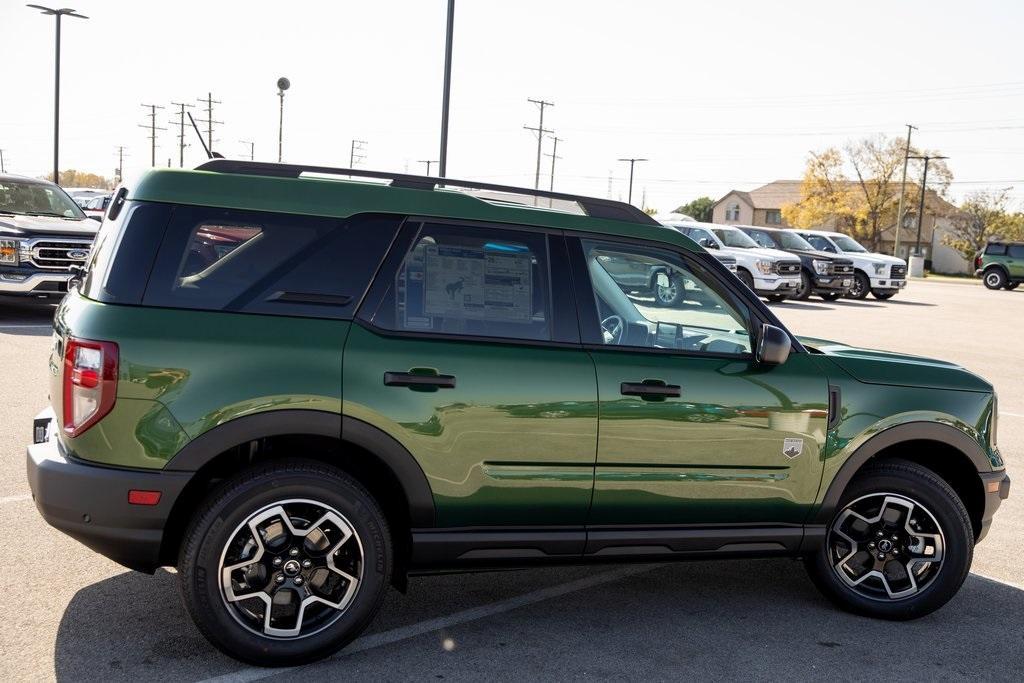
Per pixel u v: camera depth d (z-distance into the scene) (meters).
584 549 3.87
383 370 3.54
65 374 3.38
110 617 3.88
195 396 3.35
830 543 4.32
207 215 3.51
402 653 3.70
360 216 3.66
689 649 3.87
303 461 3.50
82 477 3.31
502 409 3.67
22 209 12.84
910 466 4.30
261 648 3.45
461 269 3.75
